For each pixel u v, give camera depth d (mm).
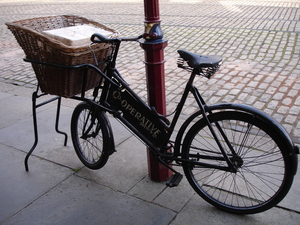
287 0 12203
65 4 14258
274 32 7340
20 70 6129
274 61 5578
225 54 6145
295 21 8312
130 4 13352
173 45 6980
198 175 2828
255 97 4266
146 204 2523
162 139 2502
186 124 2365
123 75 5504
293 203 2416
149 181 2801
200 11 10773
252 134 3330
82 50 2264
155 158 2551
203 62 2102
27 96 4855
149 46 2291
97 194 2676
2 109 4430
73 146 3385
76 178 2908
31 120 4059
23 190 2783
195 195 2604
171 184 2475
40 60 2416
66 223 2377
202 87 4715
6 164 3174
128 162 3102
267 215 2346
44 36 2205
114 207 2512
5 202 2646
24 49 2453
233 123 3539
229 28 8000
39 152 3357
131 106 2506
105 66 2613
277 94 4305
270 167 2846
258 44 6582
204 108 2262
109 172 2965
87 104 2764
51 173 3002
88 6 13336
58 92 2518
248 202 2477
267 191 2580
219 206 2418
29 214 2492
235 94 4406
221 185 2680
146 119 2494
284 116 3719
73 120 2984
